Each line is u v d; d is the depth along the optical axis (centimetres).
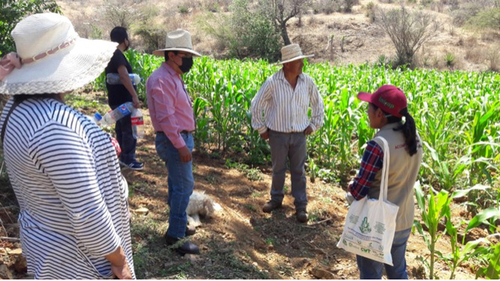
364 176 325
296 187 571
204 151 798
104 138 216
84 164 195
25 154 191
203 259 447
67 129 194
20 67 204
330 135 770
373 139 329
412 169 334
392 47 3969
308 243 531
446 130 762
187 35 407
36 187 199
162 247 454
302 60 532
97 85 1230
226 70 1298
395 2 5209
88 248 202
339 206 645
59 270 206
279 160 565
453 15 4569
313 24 4425
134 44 4162
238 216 570
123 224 234
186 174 427
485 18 4147
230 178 696
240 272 434
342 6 4844
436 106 957
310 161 741
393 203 331
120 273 213
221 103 830
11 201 473
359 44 4056
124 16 4238
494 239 587
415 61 3597
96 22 4406
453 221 625
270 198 639
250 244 503
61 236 205
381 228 323
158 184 617
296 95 540
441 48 3922
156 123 420
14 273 377
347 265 492
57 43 205
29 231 207
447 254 536
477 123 670
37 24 201
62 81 201
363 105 935
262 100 547
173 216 441
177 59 408
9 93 196
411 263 504
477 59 3744
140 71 1272
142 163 688
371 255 327
